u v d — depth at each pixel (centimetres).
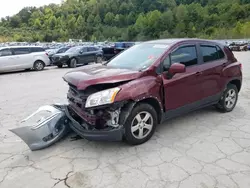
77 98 347
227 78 473
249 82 842
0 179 282
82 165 307
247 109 523
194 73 407
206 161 311
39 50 1473
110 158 323
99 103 310
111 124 328
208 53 449
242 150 339
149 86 344
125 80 332
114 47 1895
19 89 835
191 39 431
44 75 1219
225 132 401
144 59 388
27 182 275
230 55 494
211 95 449
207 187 260
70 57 1568
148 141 369
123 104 327
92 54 1698
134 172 289
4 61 1305
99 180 276
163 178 277
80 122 359
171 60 385
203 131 405
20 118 506
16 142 382
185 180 272
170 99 378
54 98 678
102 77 327
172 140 372
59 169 300
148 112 353
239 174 282
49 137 358
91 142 371
